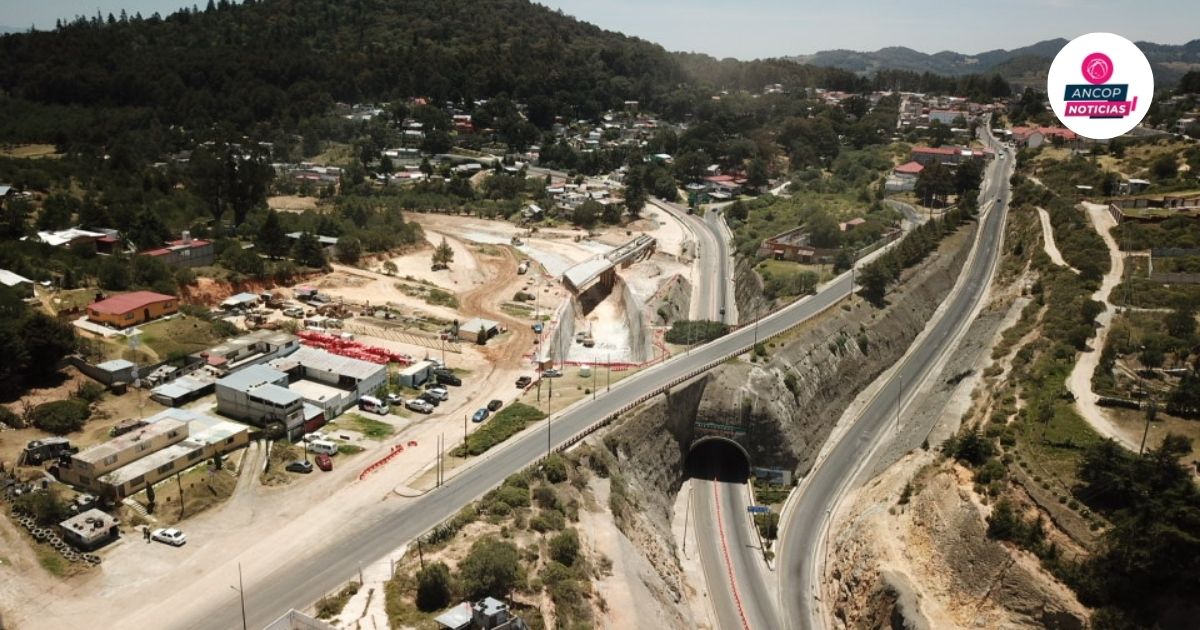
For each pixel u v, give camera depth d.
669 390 141.62
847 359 170.00
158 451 110.69
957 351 177.88
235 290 183.38
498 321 186.00
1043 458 103.75
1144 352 124.81
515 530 99.75
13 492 99.88
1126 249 181.75
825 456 147.88
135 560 93.44
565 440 122.81
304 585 90.06
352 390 135.38
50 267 169.00
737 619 108.62
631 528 112.62
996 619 91.56
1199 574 82.94
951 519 101.62
